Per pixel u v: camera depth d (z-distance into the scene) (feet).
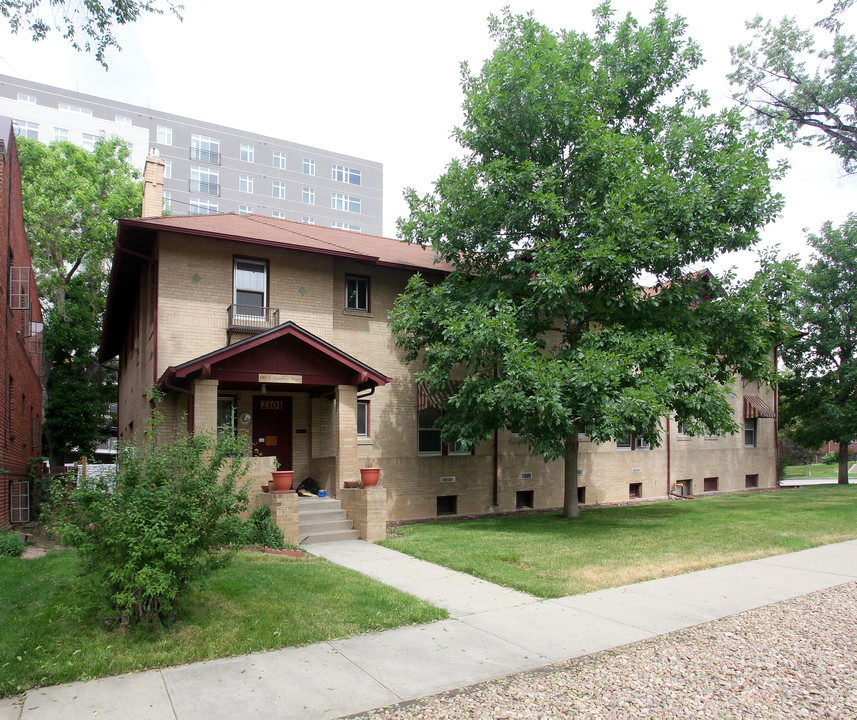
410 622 23.03
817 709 15.87
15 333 49.83
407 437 55.26
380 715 15.61
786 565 33.35
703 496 75.25
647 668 18.63
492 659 19.40
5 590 25.05
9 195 45.73
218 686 17.21
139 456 21.99
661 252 42.01
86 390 98.32
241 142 203.62
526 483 62.08
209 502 21.71
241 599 24.36
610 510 59.67
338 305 53.36
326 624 22.24
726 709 15.89
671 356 41.73
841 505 59.67
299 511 42.32
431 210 51.13
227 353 40.19
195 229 45.03
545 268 44.55
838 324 91.45
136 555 19.39
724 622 23.21
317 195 214.90
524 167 45.37
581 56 47.24
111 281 55.31
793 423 108.68
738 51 65.98
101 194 98.53
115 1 28.86
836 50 62.49
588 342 44.50
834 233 91.81
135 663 18.39
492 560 33.81
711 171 46.09
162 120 193.16
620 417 38.88
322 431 52.60
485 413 46.62
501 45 49.65
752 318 46.93
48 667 17.74
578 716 15.53
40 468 67.77
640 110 50.44
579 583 28.78
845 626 22.74
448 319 45.96
